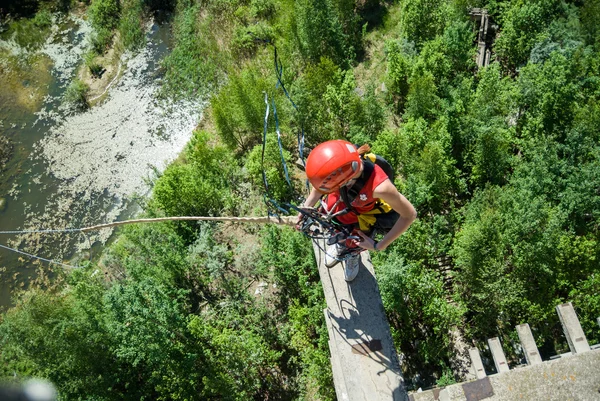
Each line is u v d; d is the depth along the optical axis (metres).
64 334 16.08
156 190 21.20
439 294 16.73
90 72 28.95
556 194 17.27
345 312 6.36
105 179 25.23
